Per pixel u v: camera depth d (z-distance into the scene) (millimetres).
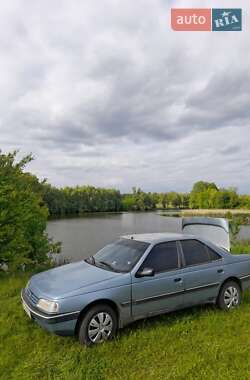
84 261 5492
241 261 5836
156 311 4723
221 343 4211
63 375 3451
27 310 4402
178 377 3395
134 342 4199
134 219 76062
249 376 3381
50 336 4395
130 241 5473
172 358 3834
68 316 3980
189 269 5137
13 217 8969
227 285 5547
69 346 4129
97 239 31859
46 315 3959
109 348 4016
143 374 3484
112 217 86250
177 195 181750
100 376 3438
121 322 4391
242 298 5922
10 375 3475
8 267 9039
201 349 4047
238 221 14734
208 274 5293
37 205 11398
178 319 5000
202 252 5469
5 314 5137
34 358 3816
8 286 6910
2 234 8594
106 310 4266
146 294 4605
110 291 4297
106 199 137750
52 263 11562
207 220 8289
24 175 10578
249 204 117688
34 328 4691
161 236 5535
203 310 5457
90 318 4137
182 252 5242
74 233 38812
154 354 3928
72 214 106250
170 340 4293
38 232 11273
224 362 3715
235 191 125625
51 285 4398
